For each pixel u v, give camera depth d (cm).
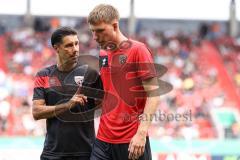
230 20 7388
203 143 3219
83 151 1238
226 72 6147
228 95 5588
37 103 1235
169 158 3152
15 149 3156
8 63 5969
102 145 1134
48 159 1248
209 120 4709
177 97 5094
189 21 7850
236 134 3950
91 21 1065
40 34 6956
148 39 6944
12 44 6469
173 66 6116
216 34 7431
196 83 5684
